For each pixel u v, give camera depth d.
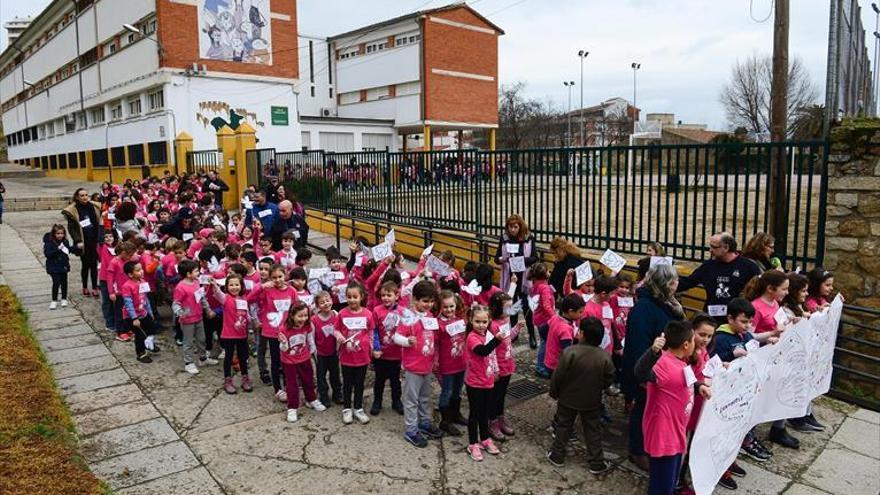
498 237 9.94
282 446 5.20
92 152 34.22
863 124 6.19
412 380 5.22
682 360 4.20
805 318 5.17
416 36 34.72
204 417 5.75
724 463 4.43
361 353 5.60
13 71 49.84
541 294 6.63
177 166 24.00
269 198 12.80
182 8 24.50
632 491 4.55
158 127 25.55
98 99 31.34
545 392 6.37
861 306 6.27
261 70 27.02
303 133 31.97
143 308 7.31
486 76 37.62
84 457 4.93
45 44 39.50
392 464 4.91
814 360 5.38
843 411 5.93
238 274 6.38
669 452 4.12
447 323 5.43
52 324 8.59
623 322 6.14
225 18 25.70
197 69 24.91
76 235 9.80
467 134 53.41
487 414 5.07
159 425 5.55
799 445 5.24
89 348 7.64
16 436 4.85
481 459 4.98
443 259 7.58
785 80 8.84
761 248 6.04
